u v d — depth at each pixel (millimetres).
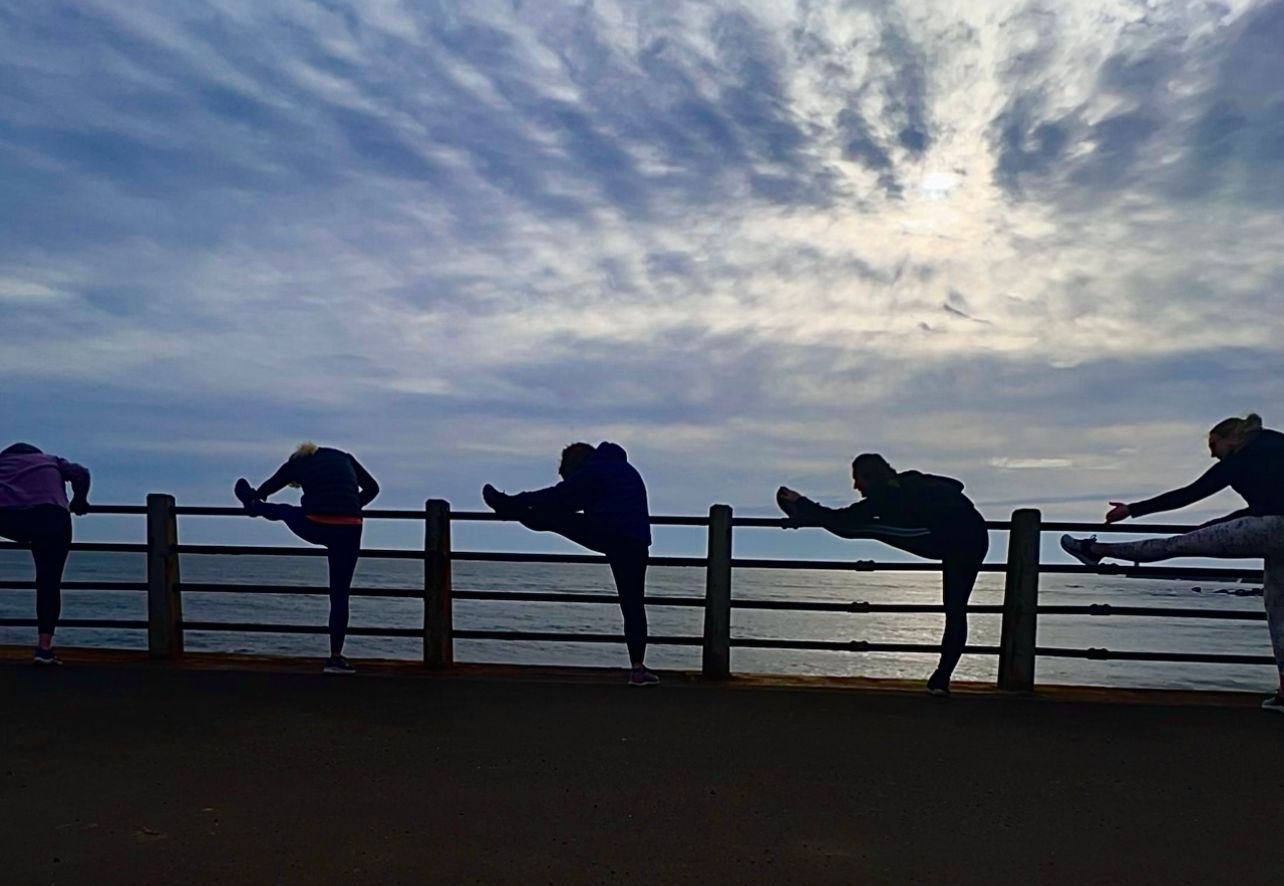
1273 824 3834
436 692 6086
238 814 3727
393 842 3467
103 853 3312
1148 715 5836
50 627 6699
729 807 3924
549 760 4555
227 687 6121
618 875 3221
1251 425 5953
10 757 4473
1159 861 3426
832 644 6871
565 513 6484
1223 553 5859
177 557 7176
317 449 6785
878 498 6383
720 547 6742
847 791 4164
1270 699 6070
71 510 6957
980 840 3611
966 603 6301
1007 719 5648
